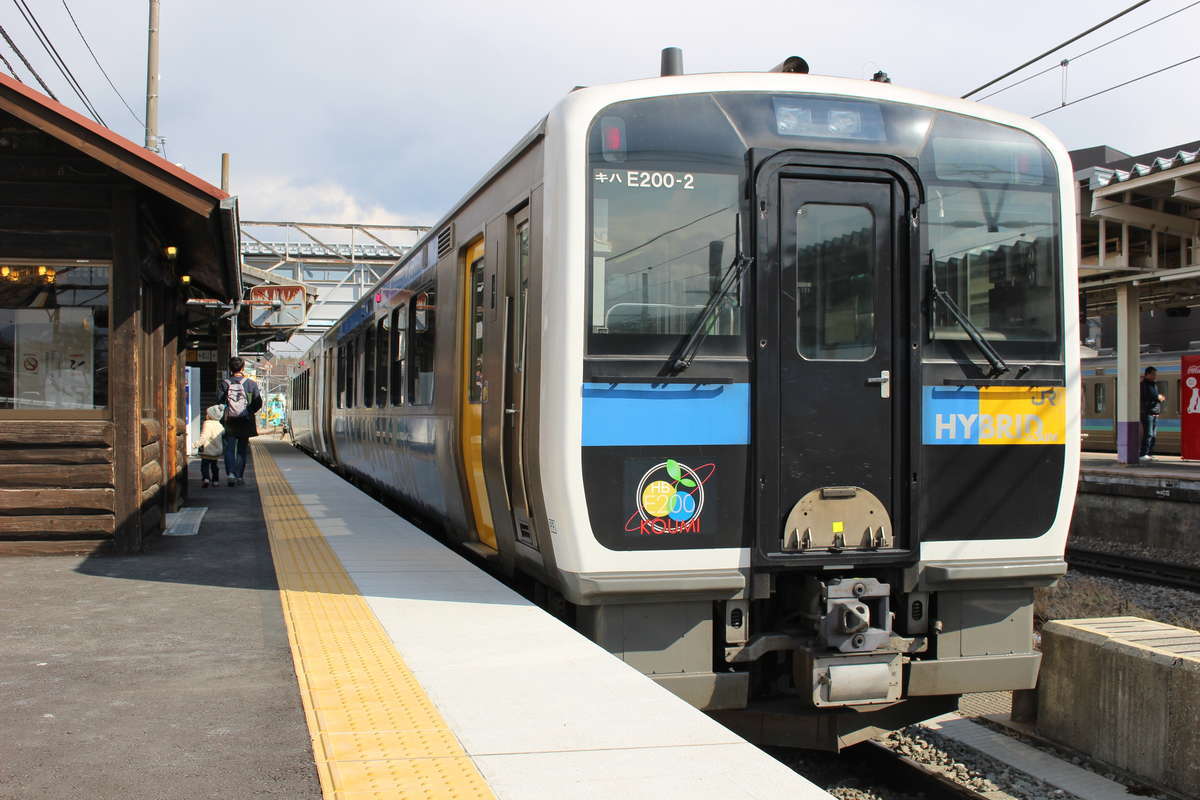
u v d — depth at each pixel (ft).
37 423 23.43
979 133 17.40
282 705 12.54
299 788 9.90
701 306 16.11
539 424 16.10
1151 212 53.16
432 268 28.02
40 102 21.38
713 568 15.98
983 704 22.72
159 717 12.09
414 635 15.90
